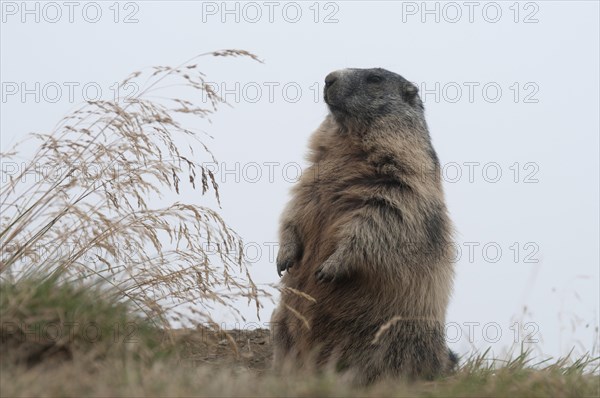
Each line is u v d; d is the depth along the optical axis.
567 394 8.45
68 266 9.66
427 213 11.93
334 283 11.65
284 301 11.99
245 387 8.04
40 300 8.88
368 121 12.81
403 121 12.88
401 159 12.36
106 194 10.27
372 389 8.98
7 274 9.40
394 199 11.77
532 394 8.34
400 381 10.02
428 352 11.57
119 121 10.38
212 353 10.59
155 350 9.07
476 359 10.81
